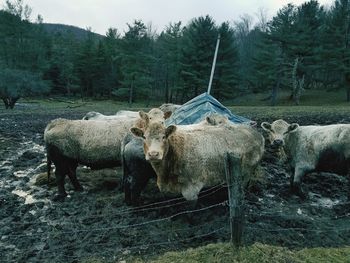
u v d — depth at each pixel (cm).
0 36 2870
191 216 407
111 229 404
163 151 372
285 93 2941
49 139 505
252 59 2730
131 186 454
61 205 483
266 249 335
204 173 409
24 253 363
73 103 2772
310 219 429
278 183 564
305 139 495
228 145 424
